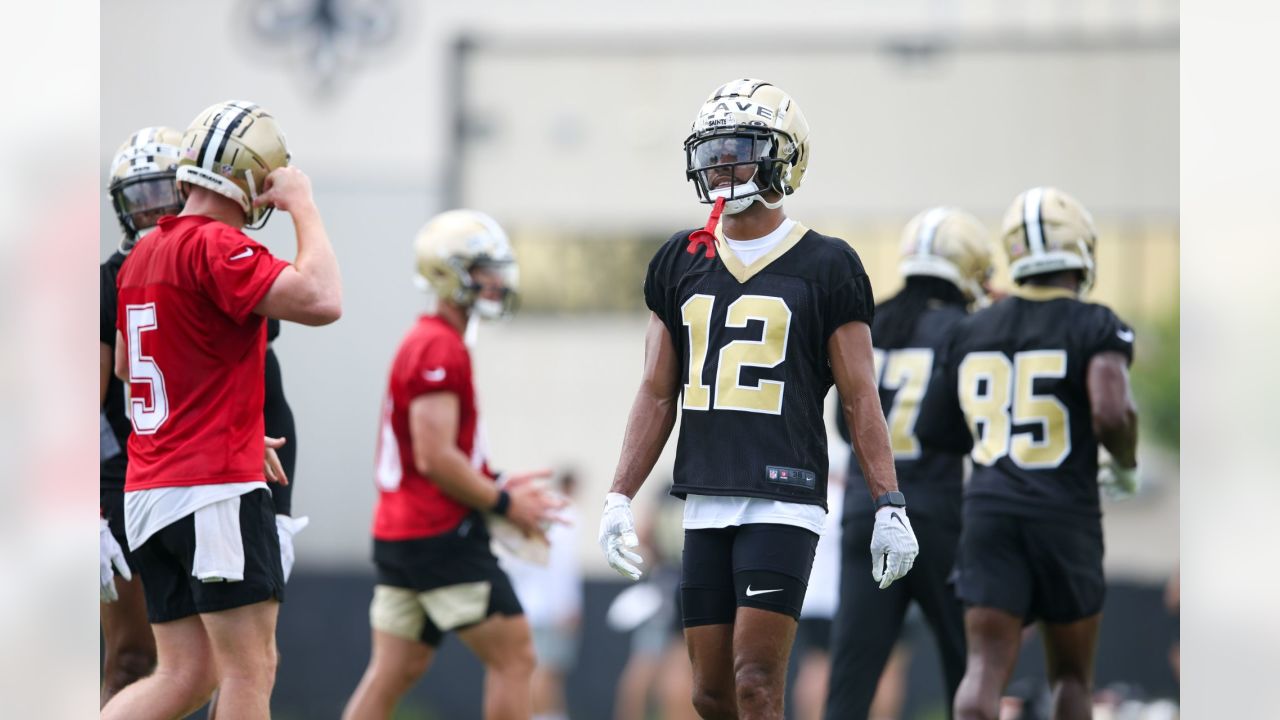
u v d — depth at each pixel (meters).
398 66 62.44
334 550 58.91
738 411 17.92
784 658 17.62
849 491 25.44
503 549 26.17
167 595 18.77
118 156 21.22
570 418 64.38
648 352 19.06
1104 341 23.11
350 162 62.03
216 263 17.83
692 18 63.69
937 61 63.34
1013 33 62.88
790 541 17.69
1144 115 62.72
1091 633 23.27
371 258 61.25
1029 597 23.12
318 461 59.28
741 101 18.23
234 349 18.22
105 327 20.52
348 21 62.44
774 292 18.09
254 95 62.03
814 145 63.53
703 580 18.17
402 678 25.95
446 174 61.88
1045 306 23.86
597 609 50.97
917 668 45.78
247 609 18.20
